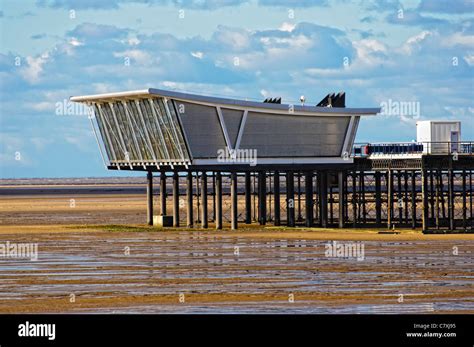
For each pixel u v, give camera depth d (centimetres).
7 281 18512
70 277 18988
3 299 16638
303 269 19912
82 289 17538
